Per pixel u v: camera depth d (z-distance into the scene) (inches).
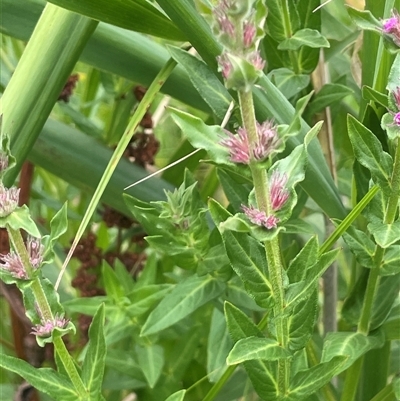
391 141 20.6
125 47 26.4
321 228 34.9
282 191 15.9
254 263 17.7
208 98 21.4
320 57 27.7
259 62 14.2
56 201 36.0
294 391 19.4
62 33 23.8
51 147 28.9
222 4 13.8
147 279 29.2
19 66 24.0
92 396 19.3
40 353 29.9
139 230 33.2
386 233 18.6
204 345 30.6
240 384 28.3
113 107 34.0
